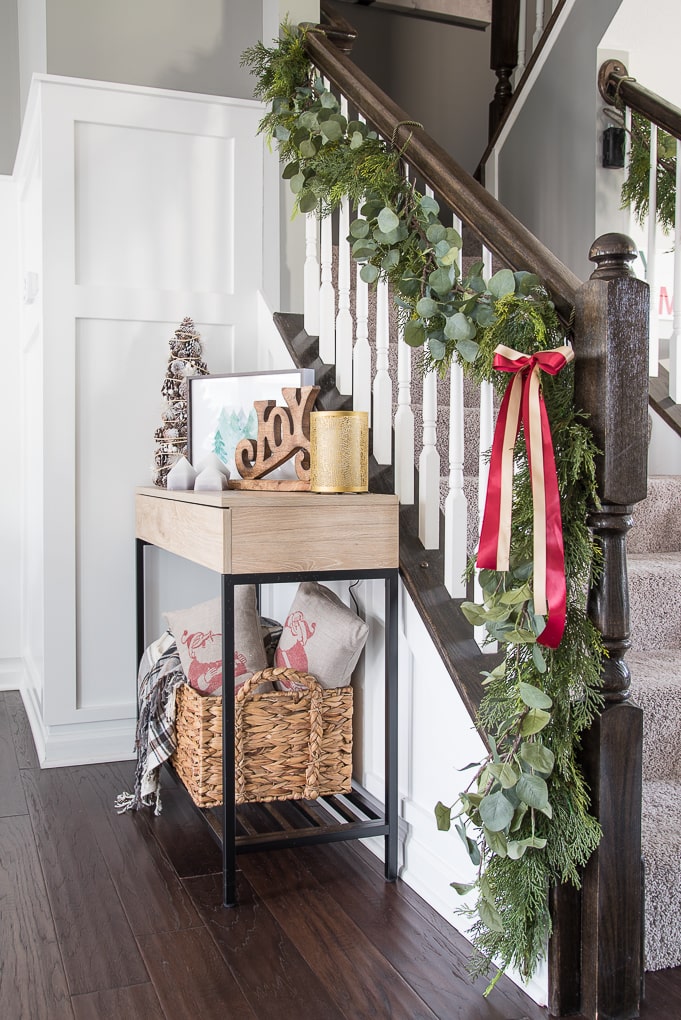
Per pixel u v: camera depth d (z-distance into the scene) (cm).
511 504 146
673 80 288
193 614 219
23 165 313
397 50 399
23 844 210
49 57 266
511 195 324
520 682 144
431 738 188
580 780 144
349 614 209
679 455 263
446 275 167
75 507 267
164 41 279
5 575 352
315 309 254
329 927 174
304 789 205
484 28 414
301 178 227
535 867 145
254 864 204
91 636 270
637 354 143
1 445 347
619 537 147
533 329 150
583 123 285
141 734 231
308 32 237
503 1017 146
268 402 216
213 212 280
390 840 194
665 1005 149
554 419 147
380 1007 147
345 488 191
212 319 279
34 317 290
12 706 331
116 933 170
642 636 210
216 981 154
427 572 191
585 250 286
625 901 146
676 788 180
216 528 182
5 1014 144
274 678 200
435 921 177
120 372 271
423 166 183
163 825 224
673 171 273
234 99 278
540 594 138
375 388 213
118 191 269
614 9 273
